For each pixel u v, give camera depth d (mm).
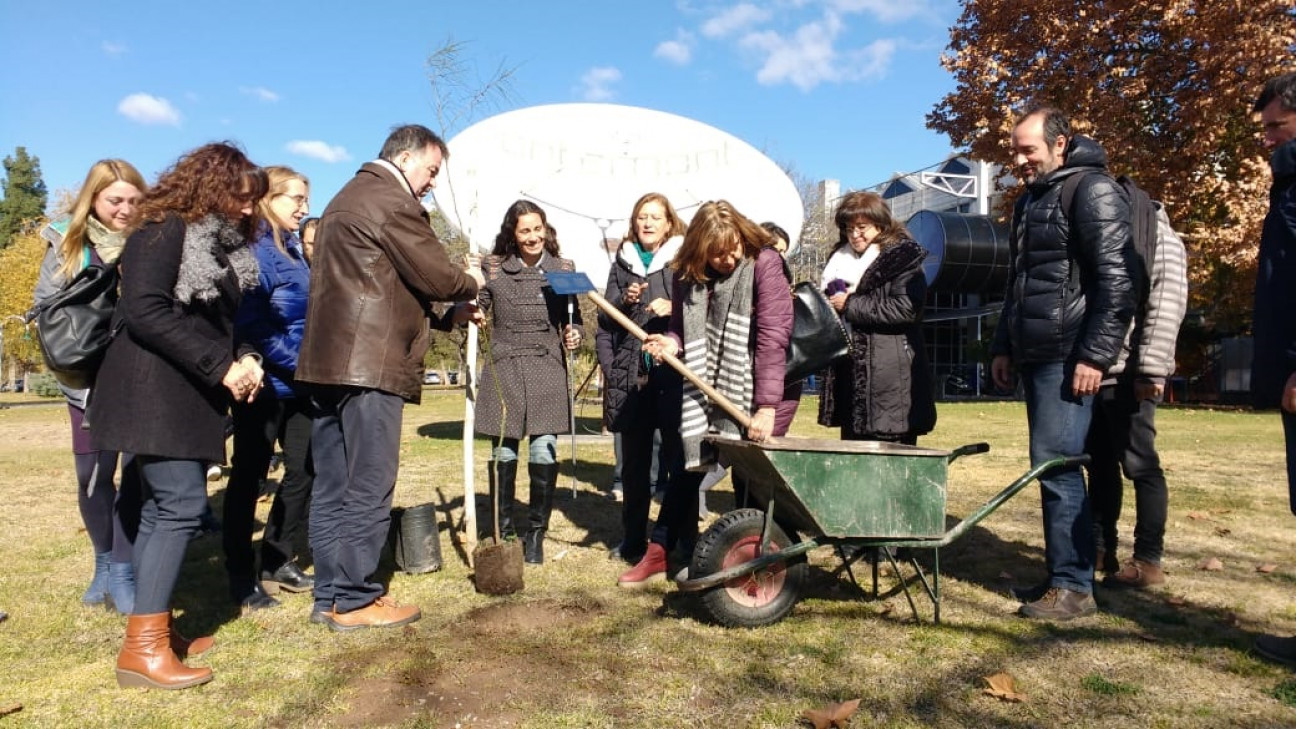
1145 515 3836
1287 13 15289
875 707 2537
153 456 2688
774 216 6668
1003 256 19062
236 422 3596
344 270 3180
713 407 3559
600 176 6199
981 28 18484
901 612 3428
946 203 34656
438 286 3273
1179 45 16594
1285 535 4852
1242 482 6742
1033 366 3461
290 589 3861
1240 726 2432
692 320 3619
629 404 4242
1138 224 3568
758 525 3213
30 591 3834
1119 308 3176
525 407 4211
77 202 3148
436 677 2762
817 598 3627
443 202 5258
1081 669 2842
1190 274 16797
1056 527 3408
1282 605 3561
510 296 4293
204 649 3029
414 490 6496
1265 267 2973
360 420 3230
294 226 3904
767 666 2842
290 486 3875
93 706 2564
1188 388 22156
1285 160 2873
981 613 3430
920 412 4016
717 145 6586
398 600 3621
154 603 2717
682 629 3219
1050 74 17172
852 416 4082
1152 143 17109
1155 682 2738
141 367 2660
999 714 2498
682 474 3859
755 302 3525
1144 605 3553
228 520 3584
